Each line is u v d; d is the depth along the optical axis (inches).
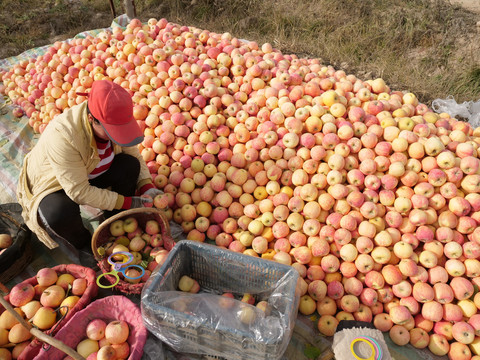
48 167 121.8
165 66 185.3
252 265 116.5
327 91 159.8
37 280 116.6
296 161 146.2
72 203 124.2
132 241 132.3
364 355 99.0
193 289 123.6
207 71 186.1
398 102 167.9
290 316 99.8
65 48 219.8
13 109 218.2
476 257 123.3
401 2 296.8
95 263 134.0
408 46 264.4
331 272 128.0
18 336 103.8
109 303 110.4
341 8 297.9
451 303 119.4
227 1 317.4
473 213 130.1
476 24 268.4
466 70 232.2
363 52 259.9
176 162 164.1
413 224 128.3
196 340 101.6
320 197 137.1
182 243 120.8
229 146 165.9
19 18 319.3
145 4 339.0
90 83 194.5
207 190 153.6
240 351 99.0
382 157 138.5
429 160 135.3
